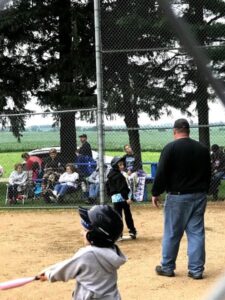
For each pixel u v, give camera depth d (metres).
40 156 17.38
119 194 9.05
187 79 16.44
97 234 3.69
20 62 19.41
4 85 19.12
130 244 8.78
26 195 14.10
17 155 21.28
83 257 3.67
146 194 13.55
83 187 13.46
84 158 13.93
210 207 12.52
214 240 8.95
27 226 10.80
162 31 15.28
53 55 19.47
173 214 6.72
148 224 10.61
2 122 18.28
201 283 6.44
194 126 11.77
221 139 16.22
